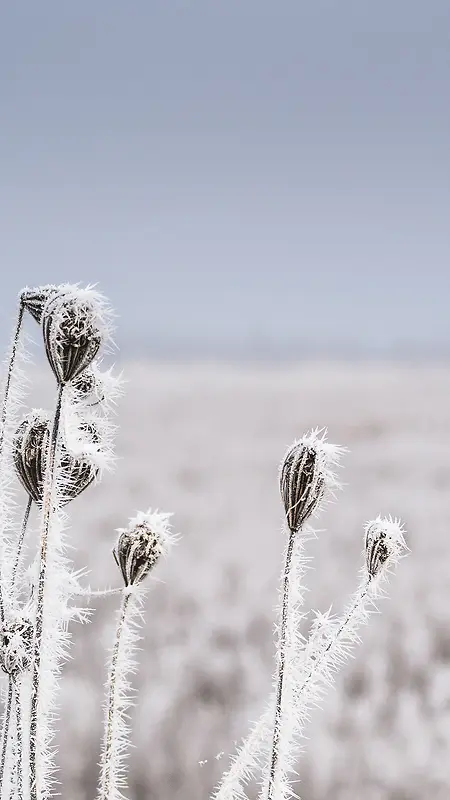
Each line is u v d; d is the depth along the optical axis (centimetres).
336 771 452
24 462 142
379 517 151
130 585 146
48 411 145
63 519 142
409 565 873
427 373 3709
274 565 900
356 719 508
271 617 702
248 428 2167
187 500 1260
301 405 2597
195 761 445
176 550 965
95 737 457
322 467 145
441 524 1065
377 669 577
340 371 3916
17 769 145
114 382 144
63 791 416
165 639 644
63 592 143
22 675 143
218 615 709
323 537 991
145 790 429
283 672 146
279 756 145
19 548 147
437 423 2164
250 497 1306
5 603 144
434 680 571
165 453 1752
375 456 1677
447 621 682
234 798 149
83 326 137
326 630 149
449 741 485
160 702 507
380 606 734
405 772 451
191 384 3244
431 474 1467
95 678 529
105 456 142
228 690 549
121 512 1112
